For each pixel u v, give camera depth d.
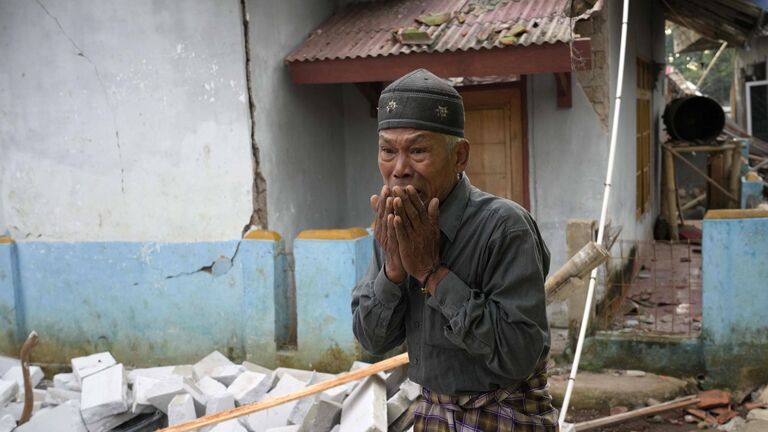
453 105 1.85
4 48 6.43
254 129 5.89
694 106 11.61
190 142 6.00
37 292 6.52
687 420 4.88
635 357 5.45
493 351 1.81
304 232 5.66
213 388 4.89
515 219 1.87
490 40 5.78
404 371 3.87
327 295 5.59
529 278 1.83
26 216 6.52
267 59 6.08
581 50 5.54
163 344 6.19
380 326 2.05
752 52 15.61
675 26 15.94
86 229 6.37
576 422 5.01
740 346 5.07
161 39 5.98
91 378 4.95
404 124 1.82
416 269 1.85
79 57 6.22
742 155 13.16
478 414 1.97
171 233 6.12
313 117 6.84
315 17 6.93
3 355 6.54
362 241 5.68
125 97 6.13
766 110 15.34
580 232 5.67
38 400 5.11
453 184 1.95
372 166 7.43
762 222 4.94
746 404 4.94
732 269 5.05
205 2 5.82
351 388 4.42
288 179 6.38
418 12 6.81
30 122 6.43
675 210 10.87
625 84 7.75
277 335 5.85
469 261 1.89
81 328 6.41
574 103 6.49
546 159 6.65
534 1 6.49
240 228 5.94
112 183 6.25
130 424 4.64
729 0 9.10
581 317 5.53
